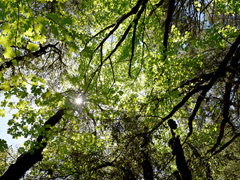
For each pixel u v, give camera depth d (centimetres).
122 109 588
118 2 686
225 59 438
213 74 482
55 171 777
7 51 263
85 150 700
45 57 966
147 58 722
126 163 596
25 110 444
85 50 306
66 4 806
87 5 798
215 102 635
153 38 793
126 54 735
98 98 441
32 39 253
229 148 833
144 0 450
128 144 581
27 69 730
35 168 803
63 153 725
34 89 312
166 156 663
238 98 590
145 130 616
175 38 583
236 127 732
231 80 480
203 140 725
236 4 511
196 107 523
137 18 474
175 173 538
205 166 621
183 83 587
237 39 425
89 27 924
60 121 754
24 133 432
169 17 577
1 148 375
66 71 961
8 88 312
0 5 237
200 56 555
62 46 864
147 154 608
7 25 244
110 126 628
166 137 821
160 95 563
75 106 444
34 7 649
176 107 516
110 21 856
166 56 530
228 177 855
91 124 793
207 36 566
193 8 684
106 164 669
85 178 671
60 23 266
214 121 688
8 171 625
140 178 622
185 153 720
